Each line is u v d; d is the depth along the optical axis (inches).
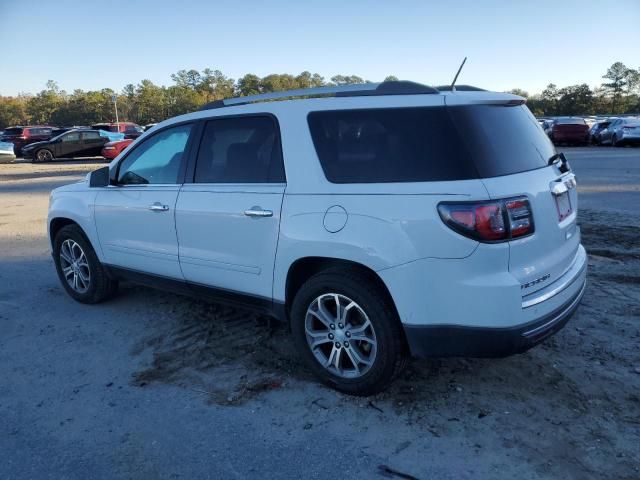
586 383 143.3
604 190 464.8
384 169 129.8
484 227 117.2
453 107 127.8
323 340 142.3
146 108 4264.3
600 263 245.4
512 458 115.3
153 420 134.0
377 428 127.6
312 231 136.3
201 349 171.5
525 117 146.3
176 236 171.8
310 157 141.1
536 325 123.6
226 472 114.7
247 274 154.9
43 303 219.3
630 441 119.5
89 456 121.2
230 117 161.8
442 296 121.7
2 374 159.8
